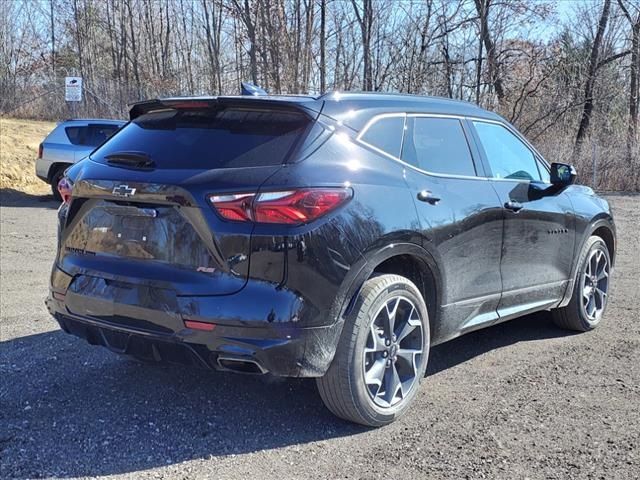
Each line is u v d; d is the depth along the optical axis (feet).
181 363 12.20
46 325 19.22
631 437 12.57
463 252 14.58
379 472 11.23
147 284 12.09
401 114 14.26
